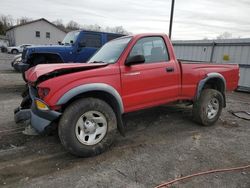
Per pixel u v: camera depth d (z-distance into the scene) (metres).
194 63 4.66
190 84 4.52
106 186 2.70
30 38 46.88
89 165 3.16
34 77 3.26
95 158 3.35
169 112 5.70
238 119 5.53
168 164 3.22
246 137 4.33
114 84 3.47
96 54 4.42
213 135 4.38
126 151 3.59
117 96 3.50
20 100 6.46
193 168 3.13
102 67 3.46
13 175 2.88
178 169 3.10
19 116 3.50
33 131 3.77
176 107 6.10
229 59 10.59
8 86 8.54
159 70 4.02
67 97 3.08
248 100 8.08
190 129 4.66
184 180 2.85
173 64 4.26
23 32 46.16
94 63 3.73
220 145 3.92
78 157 3.36
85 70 3.34
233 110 6.34
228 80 5.25
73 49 8.28
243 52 10.01
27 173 2.93
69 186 2.69
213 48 11.29
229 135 4.41
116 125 3.57
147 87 3.88
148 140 4.05
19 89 8.05
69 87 3.12
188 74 4.46
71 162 3.23
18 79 10.30
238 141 4.12
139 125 4.80
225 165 3.23
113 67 3.51
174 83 4.27
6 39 52.78
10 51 35.25
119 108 3.58
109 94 3.45
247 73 9.90
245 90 10.00
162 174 2.97
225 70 5.15
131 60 3.55
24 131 3.91
